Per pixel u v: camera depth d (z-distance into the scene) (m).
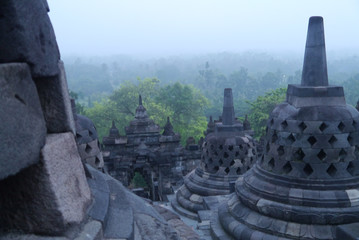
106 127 50.00
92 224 2.56
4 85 1.92
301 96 9.61
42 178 2.25
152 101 54.16
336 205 8.85
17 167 2.00
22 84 2.11
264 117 43.69
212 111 81.81
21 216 2.30
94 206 2.82
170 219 5.57
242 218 10.24
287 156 9.64
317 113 9.25
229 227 10.44
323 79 9.81
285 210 9.17
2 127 1.88
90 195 2.89
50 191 2.26
